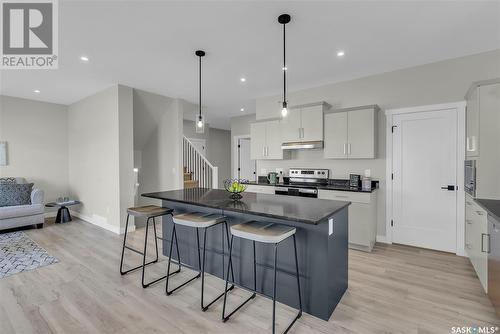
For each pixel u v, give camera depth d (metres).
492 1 2.02
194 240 2.73
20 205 4.24
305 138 4.04
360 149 3.57
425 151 3.33
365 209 3.23
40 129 5.09
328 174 4.08
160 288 2.34
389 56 3.05
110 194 4.23
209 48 2.82
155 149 5.41
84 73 3.57
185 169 5.80
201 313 1.96
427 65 3.29
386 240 3.60
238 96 4.82
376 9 2.12
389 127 3.56
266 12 2.15
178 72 3.56
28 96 4.75
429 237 3.32
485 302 2.08
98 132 4.49
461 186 3.09
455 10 2.14
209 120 7.28
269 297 2.04
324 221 1.84
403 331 1.74
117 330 1.76
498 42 2.71
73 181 5.32
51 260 2.97
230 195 2.66
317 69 3.46
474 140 2.47
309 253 1.92
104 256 3.11
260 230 1.83
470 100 2.68
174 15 2.19
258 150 4.62
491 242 1.92
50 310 1.99
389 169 3.57
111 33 2.48
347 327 1.78
